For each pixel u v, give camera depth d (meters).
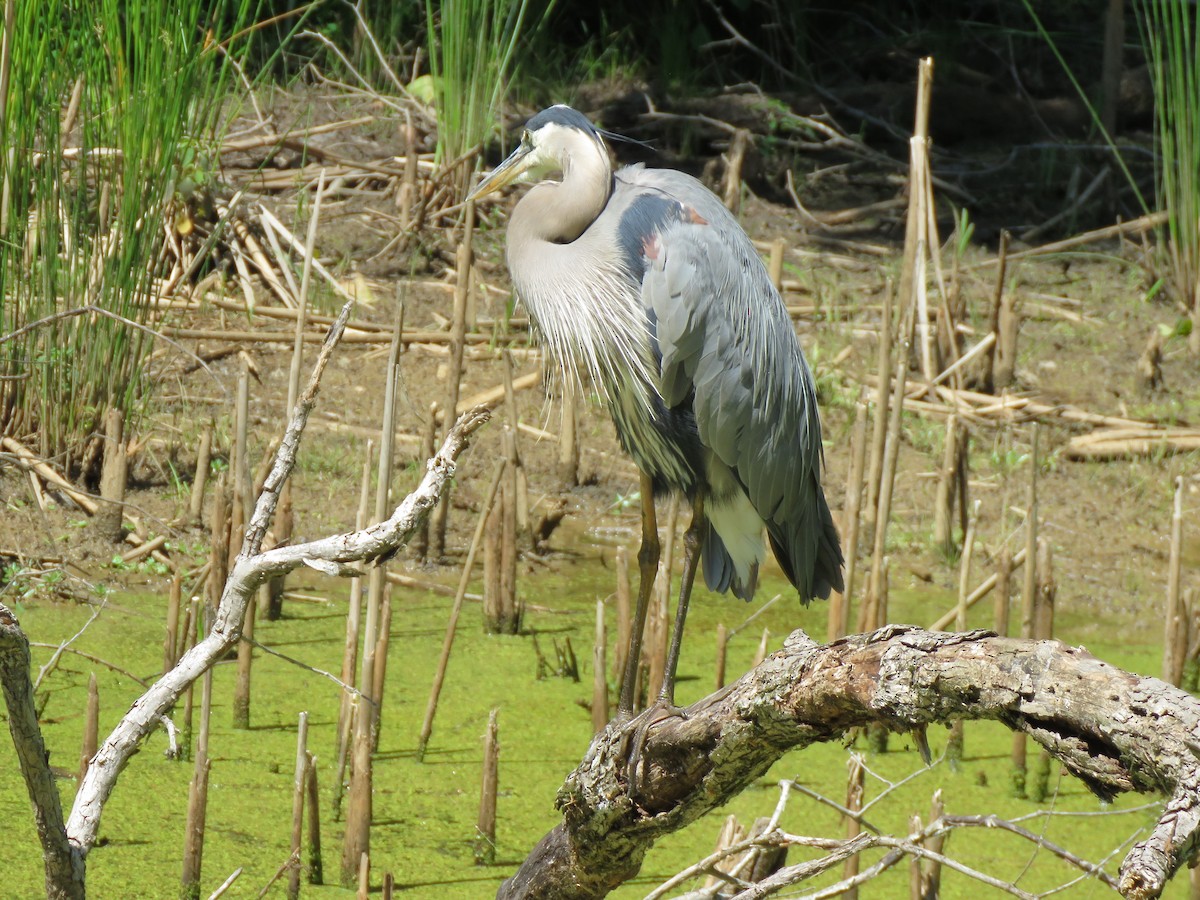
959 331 14.68
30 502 11.36
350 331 14.23
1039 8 24.86
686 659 10.41
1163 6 15.83
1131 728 3.35
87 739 7.75
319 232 15.95
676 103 20.81
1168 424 14.04
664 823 5.29
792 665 4.39
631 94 20.98
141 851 7.65
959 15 24.88
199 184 14.20
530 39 21.02
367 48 20.38
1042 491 13.04
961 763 9.21
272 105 18.28
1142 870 2.92
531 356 14.34
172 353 13.46
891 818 8.46
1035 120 21.33
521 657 10.29
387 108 19.06
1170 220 16.22
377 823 8.11
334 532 11.56
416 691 9.69
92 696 7.71
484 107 17.03
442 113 17.12
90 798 4.35
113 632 10.05
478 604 11.16
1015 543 12.25
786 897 5.59
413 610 10.98
